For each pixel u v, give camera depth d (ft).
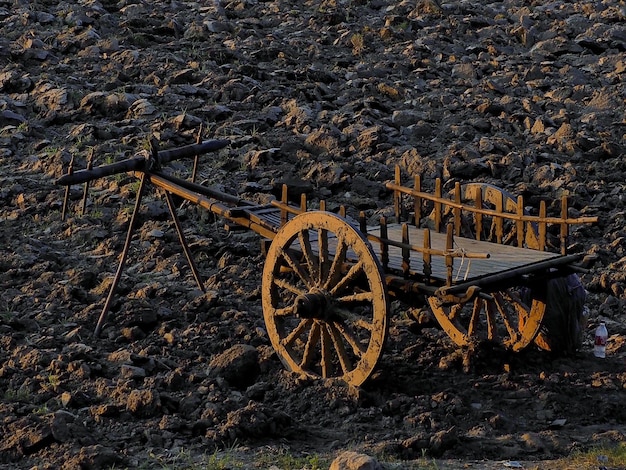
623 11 208.23
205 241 108.78
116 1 200.44
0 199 120.47
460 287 71.20
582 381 80.64
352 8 209.26
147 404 72.64
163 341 86.02
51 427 68.44
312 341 77.82
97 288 97.96
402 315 93.56
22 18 182.19
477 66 180.14
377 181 128.98
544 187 129.08
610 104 160.56
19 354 82.38
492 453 68.23
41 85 153.28
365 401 74.69
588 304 100.89
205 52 172.04
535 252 81.30
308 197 124.36
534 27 203.72
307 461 65.62
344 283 74.59
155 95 152.56
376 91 162.91
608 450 67.87
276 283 79.20
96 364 80.43
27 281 99.66
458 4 214.69
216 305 93.15
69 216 116.26
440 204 88.22
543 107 160.97
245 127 144.05
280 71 166.71
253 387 76.69
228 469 64.28
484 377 80.64
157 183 89.86
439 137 145.59
